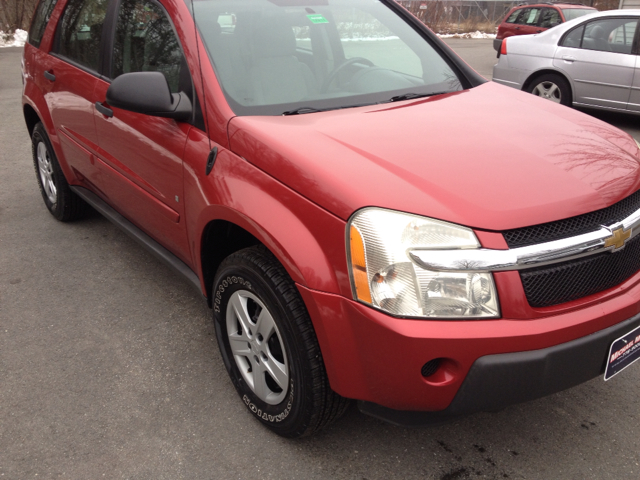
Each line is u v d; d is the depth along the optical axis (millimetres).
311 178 1904
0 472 2141
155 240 3135
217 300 2426
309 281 1851
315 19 2900
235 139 2219
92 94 3260
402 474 2127
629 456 2193
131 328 3074
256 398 2340
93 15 3438
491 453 2223
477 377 1726
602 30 7082
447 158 1995
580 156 2080
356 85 2740
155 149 2664
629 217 1940
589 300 1842
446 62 3090
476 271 1711
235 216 2104
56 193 4227
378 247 1726
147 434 2332
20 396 2555
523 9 13477
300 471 2141
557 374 1787
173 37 2635
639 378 2643
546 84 7660
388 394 1819
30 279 3584
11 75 10812
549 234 1778
